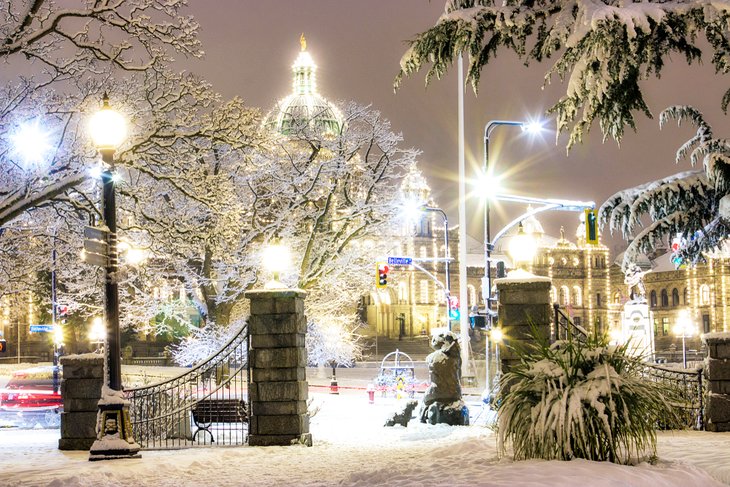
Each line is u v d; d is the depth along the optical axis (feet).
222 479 47.14
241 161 132.87
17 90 84.69
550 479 34.83
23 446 67.87
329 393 148.05
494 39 49.52
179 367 211.61
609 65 44.65
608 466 36.99
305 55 326.44
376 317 464.24
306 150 156.35
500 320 61.11
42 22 71.61
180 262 136.67
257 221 138.62
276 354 63.67
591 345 42.11
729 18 42.93
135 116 90.12
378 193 154.20
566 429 39.09
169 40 74.95
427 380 160.86
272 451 60.08
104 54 74.28
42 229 94.89
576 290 549.54
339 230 147.02
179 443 66.69
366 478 43.14
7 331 342.85
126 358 273.95
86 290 130.21
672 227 78.79
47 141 86.12
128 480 47.01
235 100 92.43
